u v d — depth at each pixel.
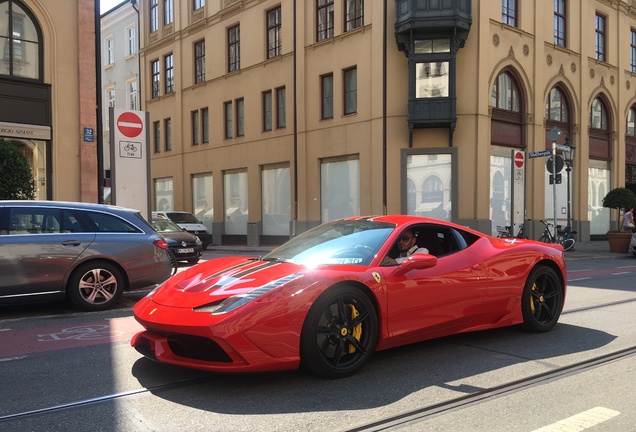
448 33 18.55
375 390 4.00
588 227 24.48
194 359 3.92
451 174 18.89
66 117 15.35
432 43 18.69
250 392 3.94
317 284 4.10
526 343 5.43
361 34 20.20
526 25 20.98
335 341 4.24
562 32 23.20
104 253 7.46
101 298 7.54
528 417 3.50
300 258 4.79
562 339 5.60
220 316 3.77
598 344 5.40
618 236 19.22
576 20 23.58
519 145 21.09
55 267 7.08
